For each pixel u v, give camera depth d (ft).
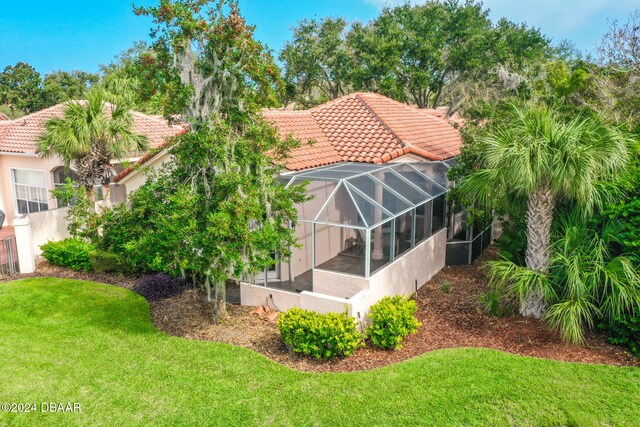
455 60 207.82
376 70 197.06
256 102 53.21
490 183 52.01
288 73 211.20
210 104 51.44
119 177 79.05
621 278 44.86
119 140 76.28
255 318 55.42
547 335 48.60
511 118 61.41
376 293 54.75
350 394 38.60
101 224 51.88
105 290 65.00
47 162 97.40
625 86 85.35
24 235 72.49
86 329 52.26
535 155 45.78
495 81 125.08
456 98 224.12
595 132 47.47
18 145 99.71
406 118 100.68
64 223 84.48
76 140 71.92
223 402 37.78
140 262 68.33
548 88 94.79
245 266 48.14
